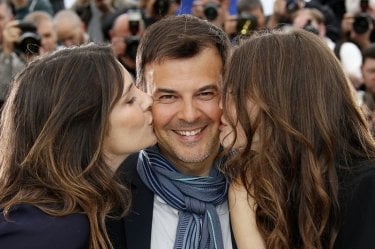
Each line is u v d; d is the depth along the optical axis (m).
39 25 4.35
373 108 3.91
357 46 4.93
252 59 2.13
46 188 1.98
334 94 2.11
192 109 2.26
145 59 2.30
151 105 2.22
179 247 2.23
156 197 2.31
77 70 2.06
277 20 4.80
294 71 2.11
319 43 2.16
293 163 2.08
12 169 2.05
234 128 2.17
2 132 2.14
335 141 2.08
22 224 1.90
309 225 2.05
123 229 2.22
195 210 2.27
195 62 2.25
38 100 2.06
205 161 2.34
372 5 5.30
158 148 2.35
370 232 1.96
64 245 1.91
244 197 2.20
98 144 2.04
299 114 2.09
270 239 2.10
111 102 2.07
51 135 2.01
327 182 2.07
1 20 4.44
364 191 2.01
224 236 2.30
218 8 4.33
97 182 2.04
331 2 5.68
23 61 3.87
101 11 5.03
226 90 2.17
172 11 4.38
